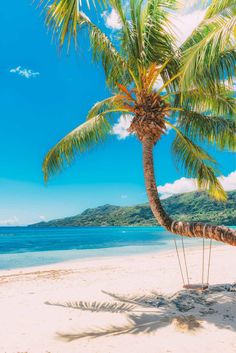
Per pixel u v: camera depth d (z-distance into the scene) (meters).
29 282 9.71
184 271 10.85
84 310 6.38
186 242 32.75
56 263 17.22
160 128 7.08
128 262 14.84
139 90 7.17
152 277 9.82
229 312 5.87
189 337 4.82
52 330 5.29
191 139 8.12
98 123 8.44
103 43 7.43
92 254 22.41
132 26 7.36
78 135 8.23
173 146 8.57
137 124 7.08
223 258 14.38
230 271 10.66
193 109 7.93
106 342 4.72
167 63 7.57
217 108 7.85
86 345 4.63
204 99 7.70
